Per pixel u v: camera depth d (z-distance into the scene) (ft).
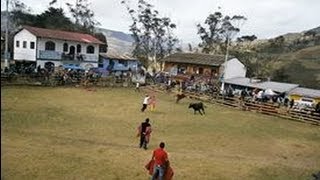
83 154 63.72
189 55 219.41
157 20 306.35
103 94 142.61
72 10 307.58
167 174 50.57
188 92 158.40
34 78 150.10
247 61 300.61
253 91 164.66
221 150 76.02
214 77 200.34
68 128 83.46
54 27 275.59
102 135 79.82
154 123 97.55
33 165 55.57
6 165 53.98
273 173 63.10
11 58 204.54
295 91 159.02
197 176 57.72
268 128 106.01
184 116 111.65
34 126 82.02
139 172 57.16
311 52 433.89
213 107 137.18
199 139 83.97
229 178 58.39
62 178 51.78
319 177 54.29
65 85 155.43
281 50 481.05
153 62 302.66
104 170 56.59
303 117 124.77
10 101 109.29
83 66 203.00
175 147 74.90
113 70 224.12
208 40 320.91
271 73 289.74
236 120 113.80
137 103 127.95
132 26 305.53
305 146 87.35
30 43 186.19
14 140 68.44
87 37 208.64
